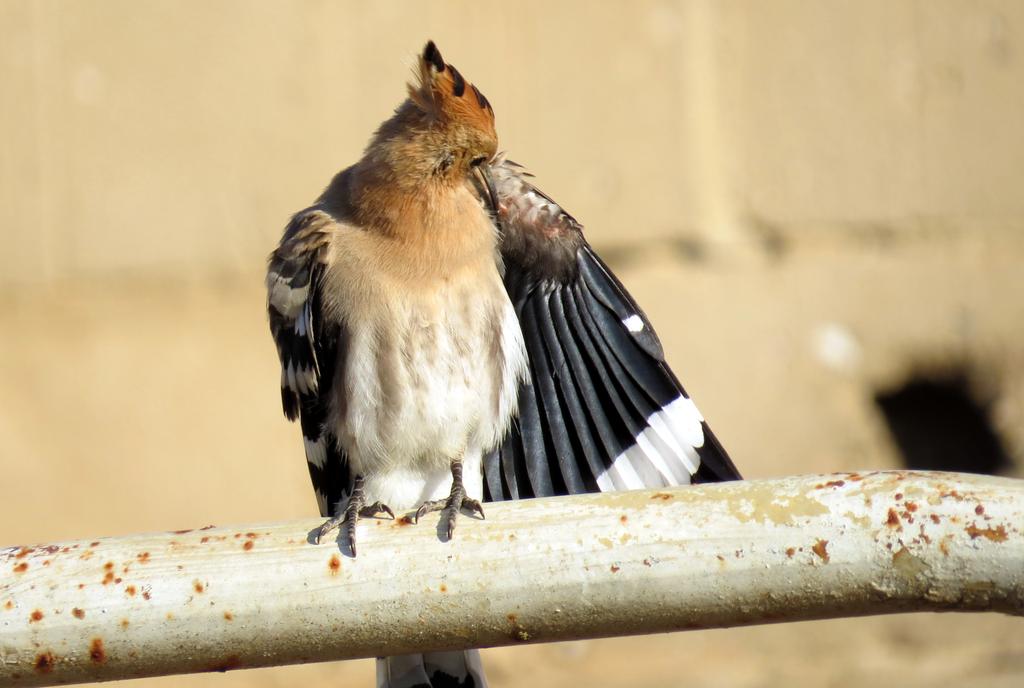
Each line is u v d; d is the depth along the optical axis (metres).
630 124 12.98
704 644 11.74
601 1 12.99
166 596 4.56
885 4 13.28
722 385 12.73
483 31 12.88
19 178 12.54
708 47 13.12
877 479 4.47
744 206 13.13
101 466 12.06
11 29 12.58
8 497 11.79
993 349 13.16
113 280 12.58
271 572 4.59
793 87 13.20
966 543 4.31
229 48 12.75
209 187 12.69
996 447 13.17
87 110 12.62
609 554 4.52
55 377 12.28
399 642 4.63
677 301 12.88
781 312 12.98
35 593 4.57
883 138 13.24
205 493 12.12
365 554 4.60
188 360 12.45
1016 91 13.34
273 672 11.20
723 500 4.53
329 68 12.80
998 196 13.28
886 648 11.67
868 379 12.99
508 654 11.58
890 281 13.17
